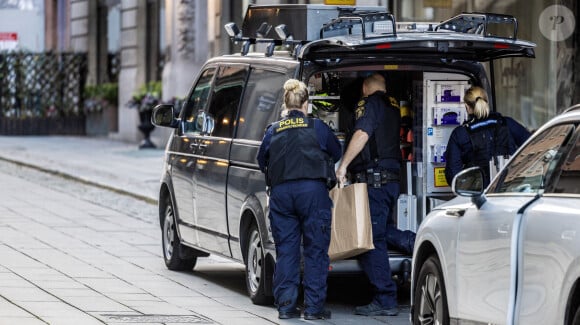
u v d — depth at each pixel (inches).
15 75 3467.0
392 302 906.7
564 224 558.6
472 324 665.6
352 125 933.8
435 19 1561.3
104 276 1070.4
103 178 2105.1
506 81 1461.6
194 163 1065.5
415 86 960.3
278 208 876.6
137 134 3070.9
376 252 901.8
